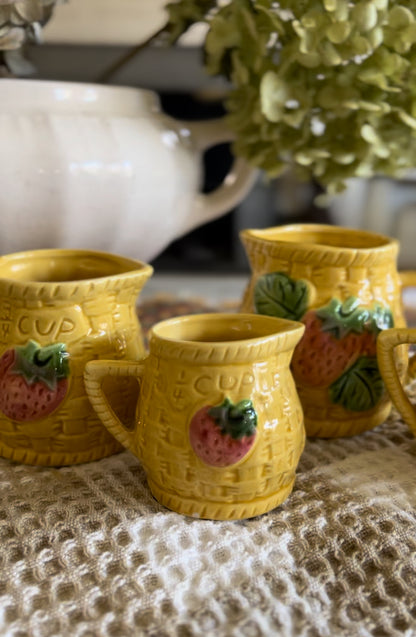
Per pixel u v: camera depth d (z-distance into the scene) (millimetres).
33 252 393
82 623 305
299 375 386
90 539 333
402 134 425
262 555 330
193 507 344
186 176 450
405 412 377
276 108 416
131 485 365
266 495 346
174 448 340
